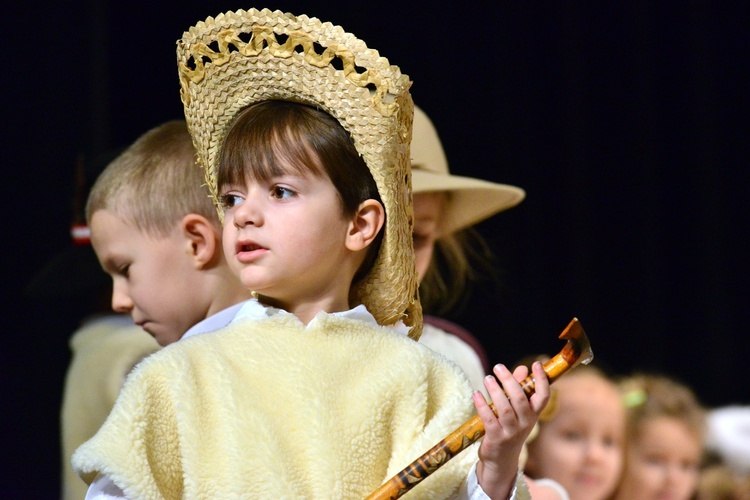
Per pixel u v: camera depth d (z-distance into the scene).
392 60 11.18
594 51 11.62
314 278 4.51
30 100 10.19
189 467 4.07
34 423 10.38
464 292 11.41
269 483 4.06
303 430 4.22
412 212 4.86
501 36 11.38
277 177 4.44
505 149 11.43
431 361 4.58
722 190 11.88
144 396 4.12
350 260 4.64
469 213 8.12
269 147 4.44
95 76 10.22
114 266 5.86
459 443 4.16
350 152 4.54
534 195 11.54
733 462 9.13
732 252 11.91
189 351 4.30
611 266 11.73
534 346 11.55
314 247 4.45
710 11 11.78
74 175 10.23
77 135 10.24
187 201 5.76
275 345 4.38
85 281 7.62
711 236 11.85
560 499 6.93
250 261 4.43
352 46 4.48
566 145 11.51
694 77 11.74
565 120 11.48
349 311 4.54
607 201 11.70
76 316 10.43
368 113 4.49
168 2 10.35
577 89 11.48
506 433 4.09
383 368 4.48
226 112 4.68
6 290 10.34
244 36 6.35
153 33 10.37
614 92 11.65
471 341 7.57
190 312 5.79
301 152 4.44
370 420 4.33
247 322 4.46
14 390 10.39
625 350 11.77
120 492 4.04
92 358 7.09
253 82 4.60
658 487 8.89
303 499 4.10
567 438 8.45
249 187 4.48
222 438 4.13
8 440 10.33
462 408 4.45
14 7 10.12
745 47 11.83
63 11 10.17
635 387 9.30
